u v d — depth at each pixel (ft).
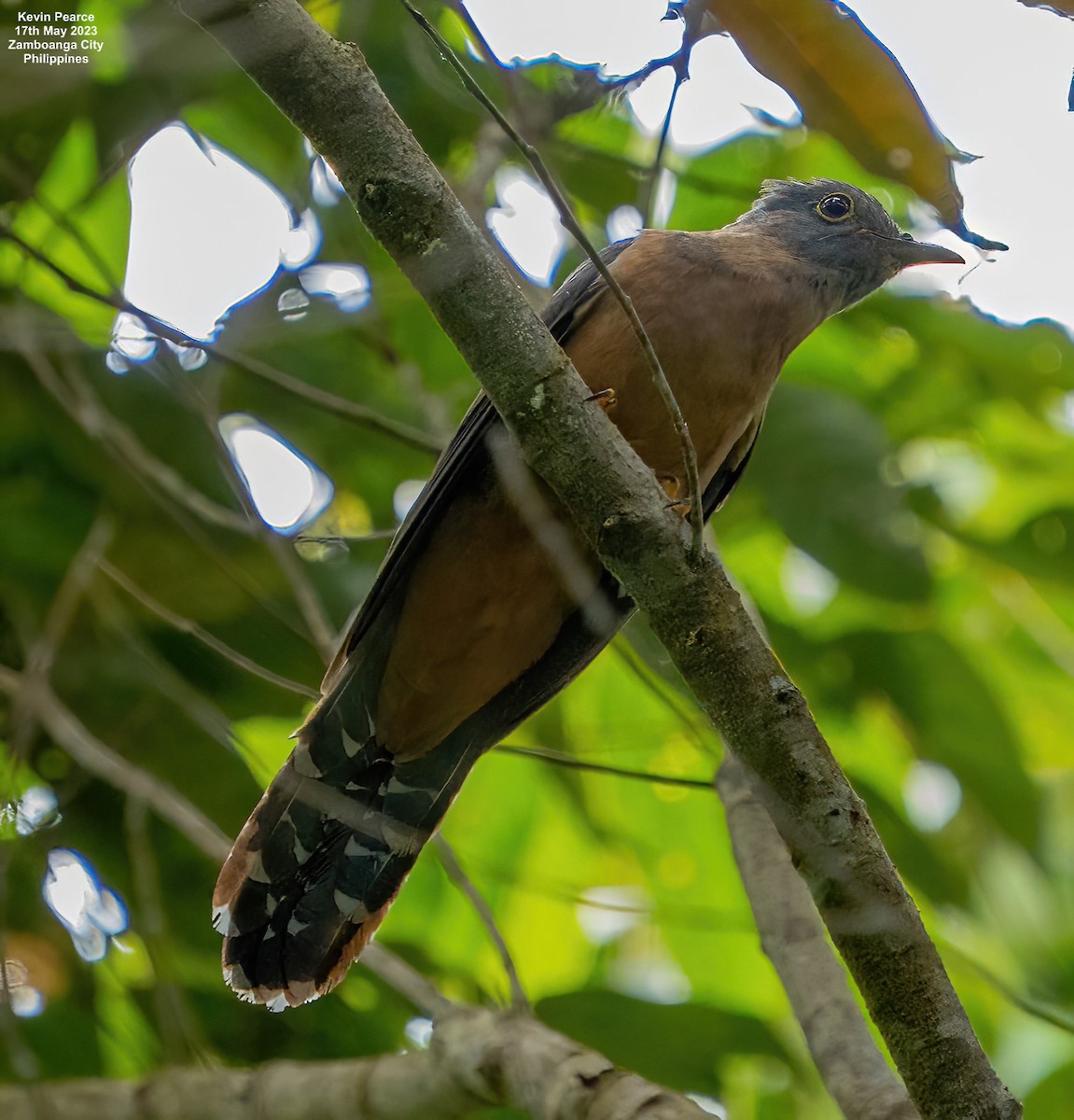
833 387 35.50
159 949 27.02
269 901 27.12
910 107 20.11
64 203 32.30
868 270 31.58
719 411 27.68
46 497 31.65
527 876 35.40
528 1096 20.70
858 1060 20.03
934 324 34.32
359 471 33.50
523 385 19.44
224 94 30.66
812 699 34.22
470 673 27.78
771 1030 29.63
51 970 30.22
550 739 35.19
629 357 26.81
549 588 26.94
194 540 31.45
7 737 31.01
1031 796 33.35
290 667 31.86
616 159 30.55
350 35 29.48
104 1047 30.73
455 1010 22.76
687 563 19.60
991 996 35.42
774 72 20.36
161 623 31.58
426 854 35.24
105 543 30.09
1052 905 37.35
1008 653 37.68
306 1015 31.27
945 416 34.63
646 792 35.42
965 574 36.50
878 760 36.70
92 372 31.22
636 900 35.94
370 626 27.50
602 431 19.61
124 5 30.27
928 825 36.40
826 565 31.63
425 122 30.78
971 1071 18.22
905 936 18.79
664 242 28.53
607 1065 20.45
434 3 28.76
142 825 28.14
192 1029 26.55
